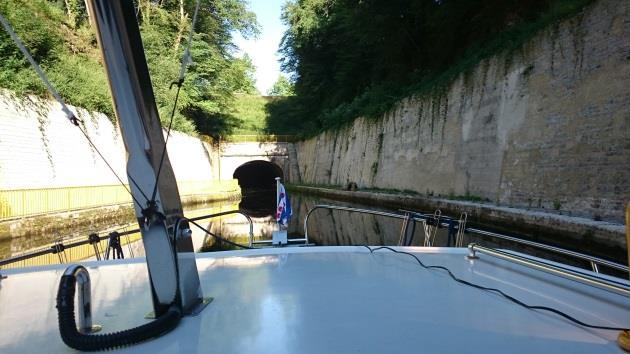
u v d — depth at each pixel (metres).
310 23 41.41
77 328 1.52
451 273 2.35
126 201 20.73
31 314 1.77
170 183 1.72
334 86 42.81
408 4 27.34
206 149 40.78
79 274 1.51
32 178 16.22
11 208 13.70
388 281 2.21
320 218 17.72
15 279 2.38
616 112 10.99
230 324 1.60
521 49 15.58
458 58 23.41
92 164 20.41
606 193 10.91
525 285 2.11
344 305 1.81
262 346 1.40
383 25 28.67
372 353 1.34
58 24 23.03
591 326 1.53
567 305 1.79
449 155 20.06
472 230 3.65
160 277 1.64
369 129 29.95
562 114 13.05
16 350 1.40
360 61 36.28
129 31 1.56
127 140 1.60
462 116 19.22
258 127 51.72
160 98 27.64
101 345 1.36
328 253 2.95
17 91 15.83
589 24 12.38
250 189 57.78
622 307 1.76
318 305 1.82
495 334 1.48
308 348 1.38
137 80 1.59
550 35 14.02
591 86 12.00
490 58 17.53
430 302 1.85
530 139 14.44
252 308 1.78
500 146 16.20
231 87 41.06
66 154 18.42
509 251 2.59
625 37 11.06
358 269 2.49
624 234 8.58
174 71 28.94
